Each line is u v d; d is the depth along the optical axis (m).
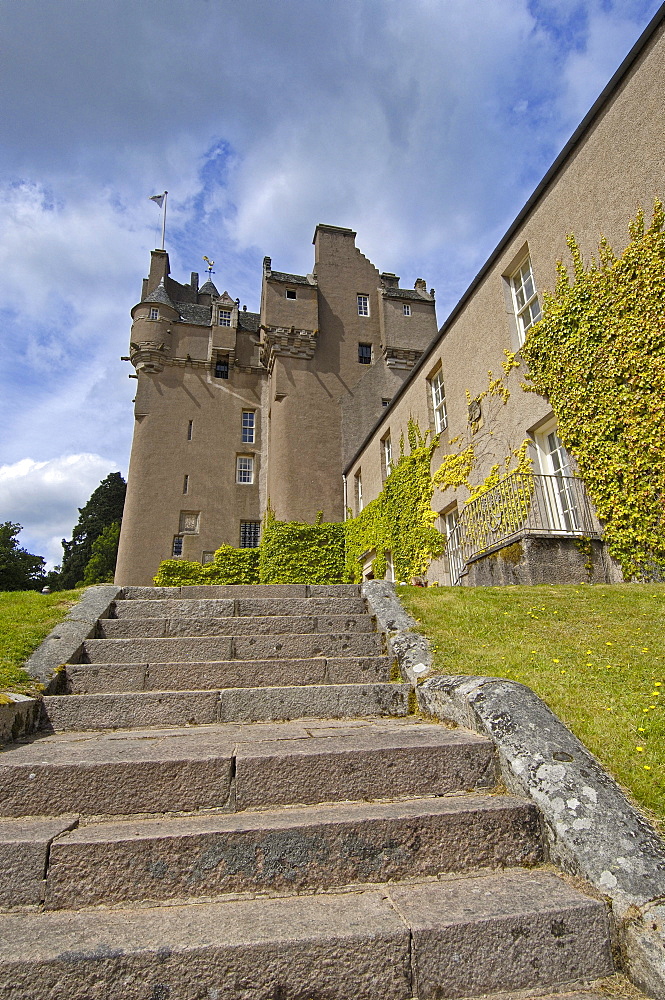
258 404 28.09
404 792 2.68
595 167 8.73
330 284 27.58
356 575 21.52
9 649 4.60
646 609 5.42
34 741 3.45
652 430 7.34
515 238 10.99
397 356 26.31
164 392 27.11
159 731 3.76
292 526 23.38
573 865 2.17
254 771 2.63
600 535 8.09
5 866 2.09
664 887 1.95
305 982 1.71
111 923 1.90
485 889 2.08
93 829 2.33
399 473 16.86
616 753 2.77
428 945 1.79
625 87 8.17
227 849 2.16
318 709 4.12
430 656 4.62
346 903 2.01
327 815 2.38
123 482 45.81
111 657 4.96
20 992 1.63
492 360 11.77
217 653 5.09
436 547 14.07
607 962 1.86
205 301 34.25
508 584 8.23
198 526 25.53
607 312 8.28
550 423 9.89
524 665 4.17
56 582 44.88
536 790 2.50
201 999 1.66
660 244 7.46
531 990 1.79
